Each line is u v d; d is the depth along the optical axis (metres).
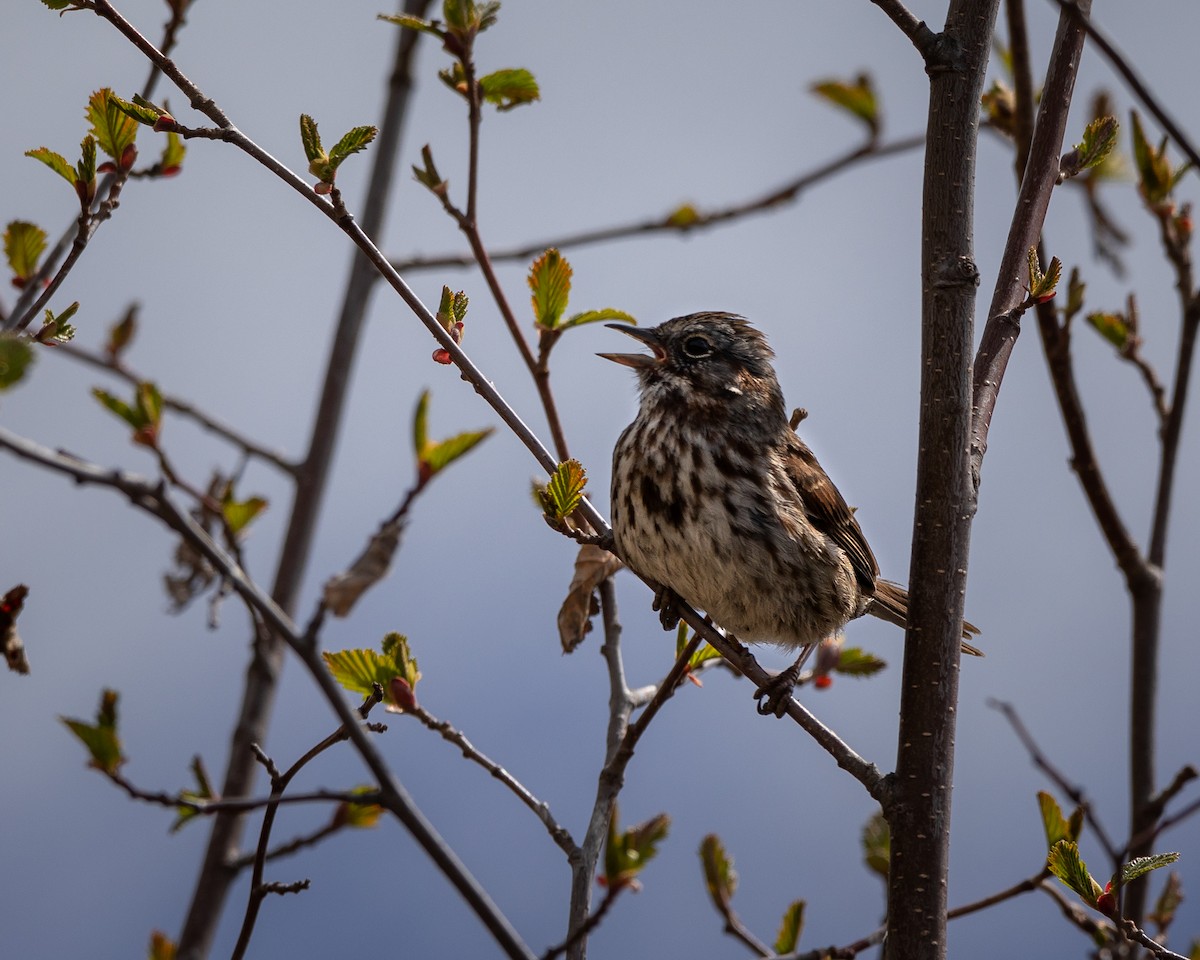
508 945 6.30
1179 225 10.84
